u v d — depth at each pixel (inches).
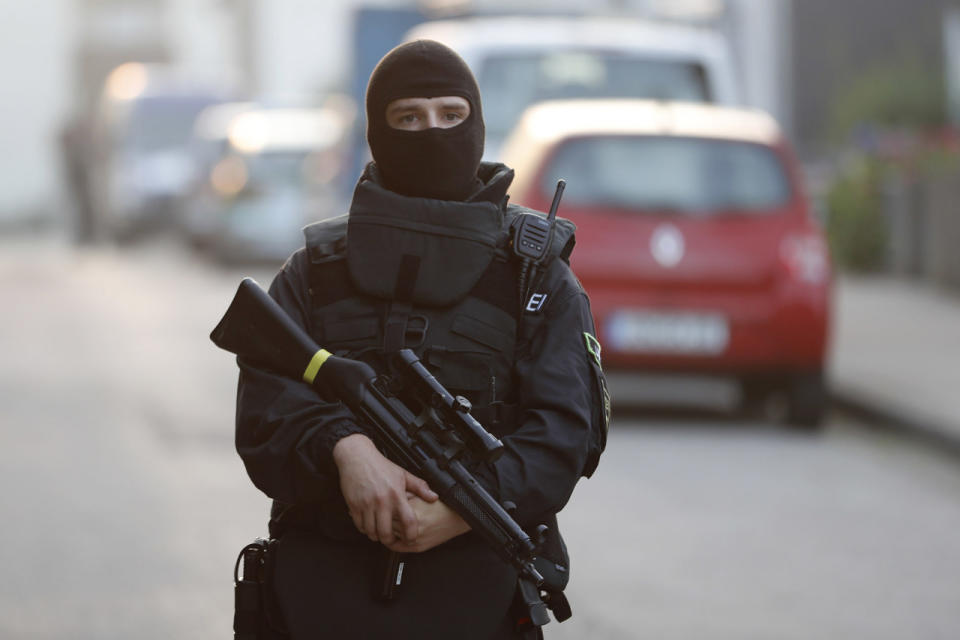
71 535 729.6
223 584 648.4
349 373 302.8
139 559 686.5
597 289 983.0
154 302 1828.2
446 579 306.0
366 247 312.8
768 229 1000.2
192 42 4756.4
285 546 314.0
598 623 597.3
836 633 589.3
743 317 986.1
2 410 1076.5
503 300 313.0
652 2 1870.1
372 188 314.0
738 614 611.8
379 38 1798.7
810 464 915.4
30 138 4020.7
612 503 804.6
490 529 298.4
